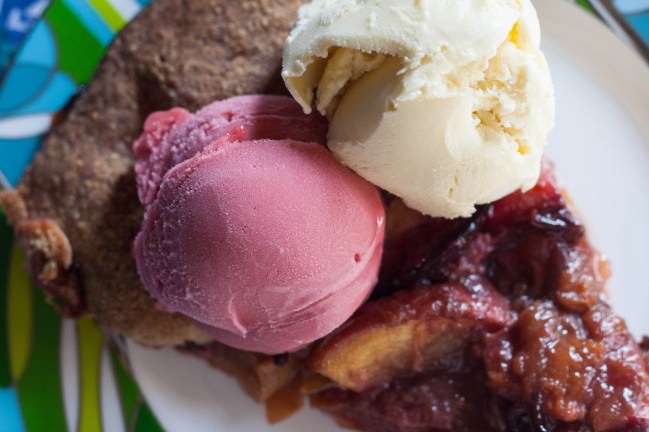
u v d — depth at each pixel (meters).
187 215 0.22
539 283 0.26
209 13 0.26
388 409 0.26
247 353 0.26
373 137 0.21
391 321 0.24
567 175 0.28
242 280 0.22
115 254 0.25
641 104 0.29
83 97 0.26
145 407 0.27
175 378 0.28
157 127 0.24
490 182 0.22
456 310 0.25
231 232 0.22
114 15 0.30
